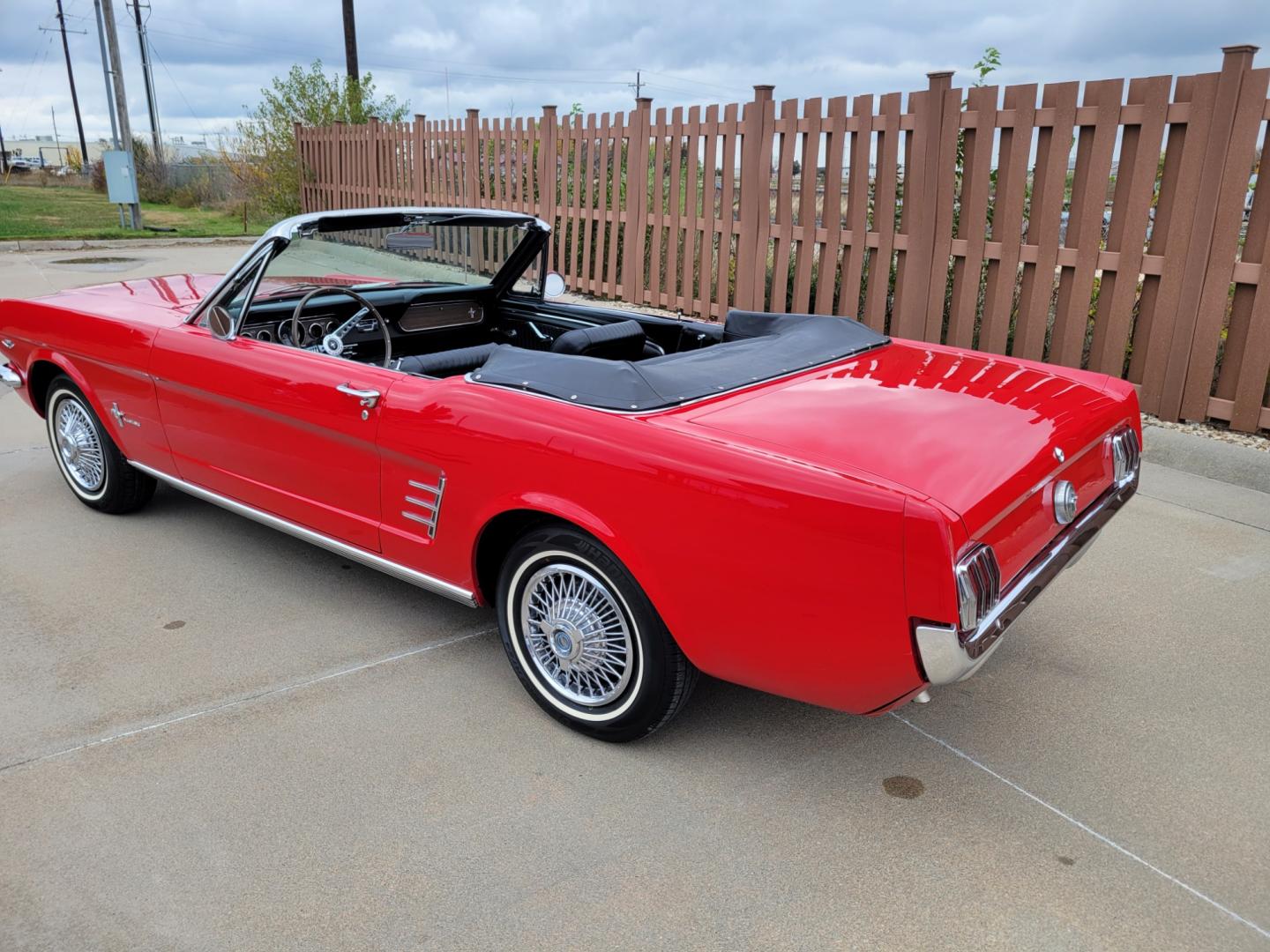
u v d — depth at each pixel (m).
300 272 3.79
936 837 2.58
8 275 12.31
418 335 4.59
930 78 6.57
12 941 2.21
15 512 4.84
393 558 3.42
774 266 8.27
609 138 9.58
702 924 2.27
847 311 7.54
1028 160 6.20
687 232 8.84
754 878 2.42
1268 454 5.22
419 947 2.20
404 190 13.12
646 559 2.61
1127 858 2.50
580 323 4.61
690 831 2.60
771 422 2.68
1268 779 2.82
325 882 2.40
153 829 2.59
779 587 2.40
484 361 3.79
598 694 2.99
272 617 3.80
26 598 3.92
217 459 3.99
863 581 2.27
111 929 2.25
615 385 2.79
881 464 2.40
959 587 2.18
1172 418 5.85
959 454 2.49
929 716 3.16
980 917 2.29
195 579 4.12
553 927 2.26
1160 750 2.96
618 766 2.89
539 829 2.61
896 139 6.92
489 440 2.91
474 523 3.03
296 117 17.25
